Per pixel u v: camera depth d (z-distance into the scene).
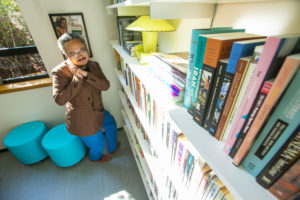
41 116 1.94
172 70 0.58
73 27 1.49
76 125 1.31
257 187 0.30
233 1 0.53
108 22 1.60
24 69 1.76
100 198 1.48
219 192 0.44
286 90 0.23
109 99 2.14
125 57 1.08
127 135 2.12
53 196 1.50
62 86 1.07
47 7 1.34
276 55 0.23
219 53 0.32
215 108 0.38
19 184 1.61
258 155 0.30
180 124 0.45
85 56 1.03
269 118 0.26
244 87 0.30
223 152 0.37
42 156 1.79
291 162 0.24
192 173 0.57
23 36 1.62
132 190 1.55
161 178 0.98
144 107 0.96
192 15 0.62
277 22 0.44
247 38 0.34
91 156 1.77
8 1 1.43
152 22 0.84
